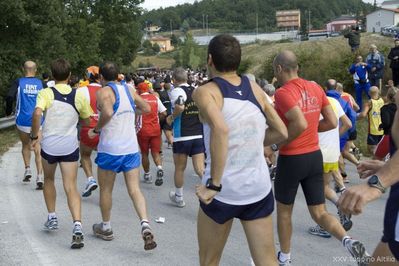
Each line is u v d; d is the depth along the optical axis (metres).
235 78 3.79
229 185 3.65
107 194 6.14
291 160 5.02
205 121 3.67
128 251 5.86
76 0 37.31
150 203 8.20
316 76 24.73
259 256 3.79
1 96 21.06
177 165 7.85
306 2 159.25
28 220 7.03
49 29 23.17
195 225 6.95
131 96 5.98
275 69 5.19
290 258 5.42
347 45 29.61
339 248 5.96
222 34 3.82
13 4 20.59
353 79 20.33
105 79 5.95
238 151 3.66
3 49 21.42
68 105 6.03
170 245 6.09
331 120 5.29
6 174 10.25
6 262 5.46
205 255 3.87
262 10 159.38
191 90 7.71
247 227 3.80
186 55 93.00
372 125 11.52
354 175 10.18
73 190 6.07
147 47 131.38
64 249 5.91
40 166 8.88
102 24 45.12
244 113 3.66
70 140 6.05
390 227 2.91
